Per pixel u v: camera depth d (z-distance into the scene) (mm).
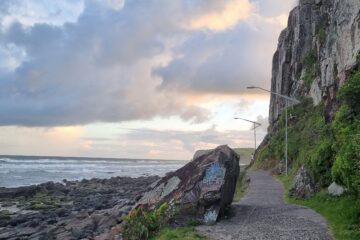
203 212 18688
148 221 18438
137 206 20781
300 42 65000
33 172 108500
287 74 68562
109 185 73688
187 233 16359
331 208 19484
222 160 20438
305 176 25422
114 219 26734
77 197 54844
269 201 24922
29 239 26344
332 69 34906
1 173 100500
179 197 19172
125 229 19141
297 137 46094
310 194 23891
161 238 16359
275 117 73750
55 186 66875
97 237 21906
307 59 62094
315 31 62125
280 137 54344
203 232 16531
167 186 20828
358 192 16375
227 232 16375
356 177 16312
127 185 73562
